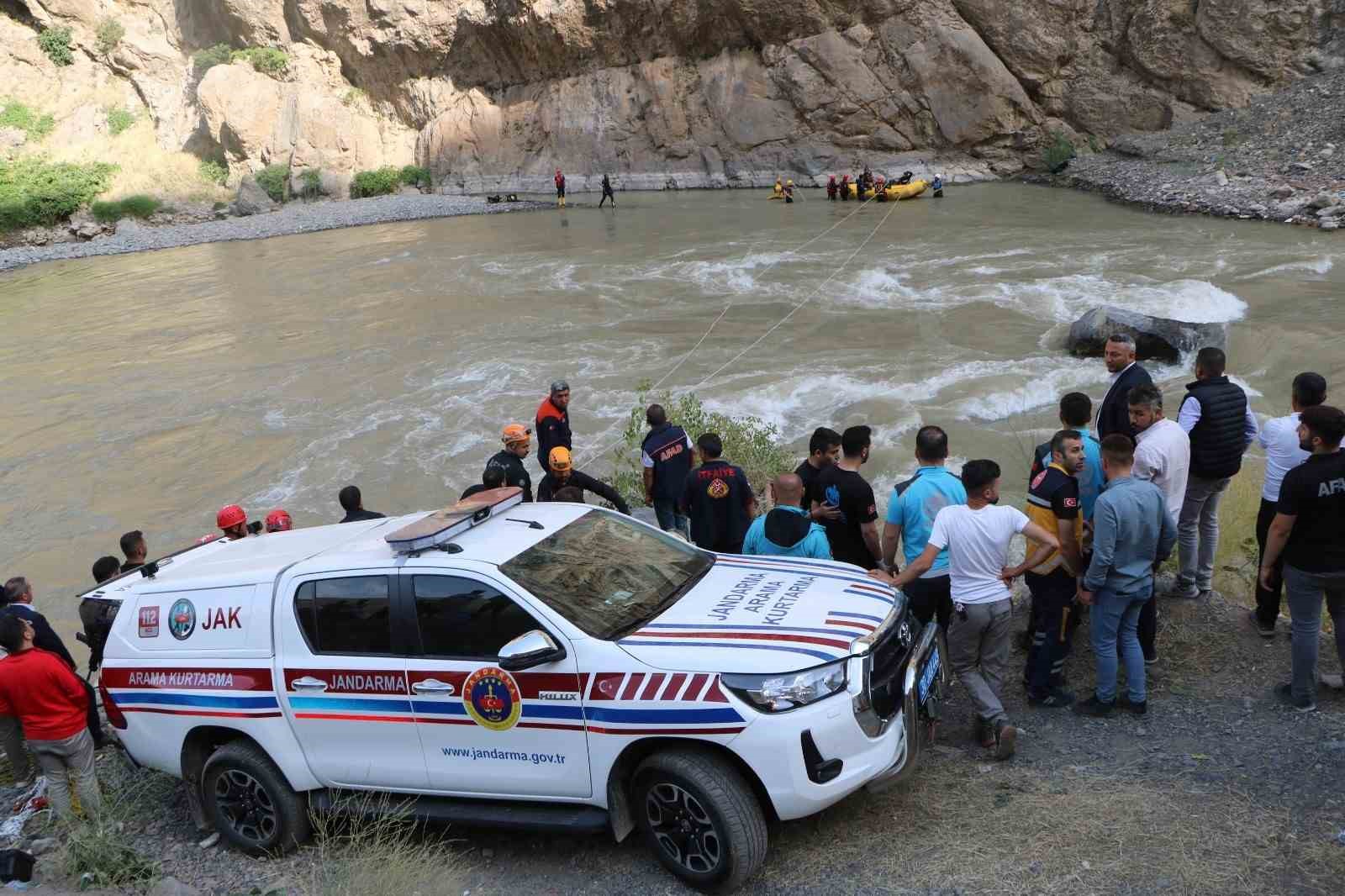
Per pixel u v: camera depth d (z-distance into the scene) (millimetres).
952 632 5434
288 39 56156
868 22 44062
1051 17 40781
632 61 49844
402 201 50531
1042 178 40094
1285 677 5668
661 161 49094
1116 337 6375
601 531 5422
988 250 25406
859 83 44094
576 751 4598
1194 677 5816
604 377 17516
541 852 5031
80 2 57438
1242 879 4074
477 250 32844
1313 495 5016
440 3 52469
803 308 21000
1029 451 12406
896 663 4695
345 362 20219
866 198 38094
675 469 8867
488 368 18812
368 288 27734
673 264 27000
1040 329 17984
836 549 6500
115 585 6551
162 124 57125
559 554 5098
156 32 59281
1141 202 31156
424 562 4957
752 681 4316
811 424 14219
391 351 20688
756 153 46781
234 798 5406
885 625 4730
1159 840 4387
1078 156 40094
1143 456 5691
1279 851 4219
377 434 15883
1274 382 13961
